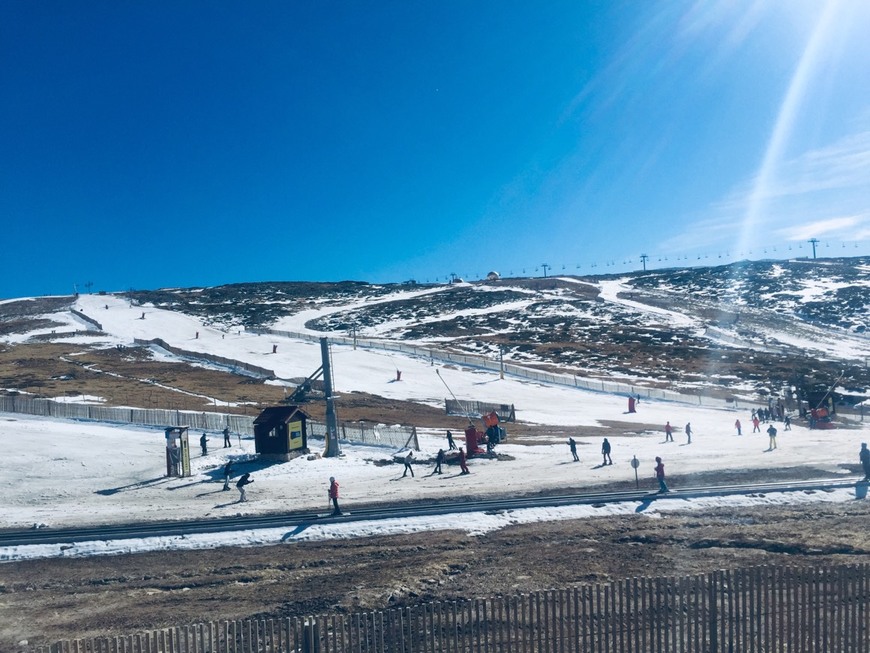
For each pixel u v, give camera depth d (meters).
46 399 56.94
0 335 106.88
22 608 18.53
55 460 39.84
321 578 20.41
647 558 21.30
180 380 72.12
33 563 22.52
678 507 27.25
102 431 47.97
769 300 136.00
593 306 132.88
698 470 35.19
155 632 12.67
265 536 24.83
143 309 140.00
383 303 153.00
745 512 26.36
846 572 13.13
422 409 63.31
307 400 44.84
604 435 52.56
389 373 80.81
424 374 80.81
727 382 78.94
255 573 21.06
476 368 85.88
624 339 103.56
